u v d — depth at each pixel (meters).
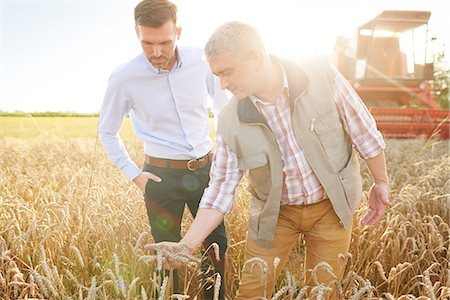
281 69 1.99
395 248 2.84
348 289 2.33
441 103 15.16
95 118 18.05
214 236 2.78
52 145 8.40
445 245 3.20
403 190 3.95
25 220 3.12
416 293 2.73
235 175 2.20
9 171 5.76
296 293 2.65
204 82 2.76
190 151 2.76
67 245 2.73
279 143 2.10
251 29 1.84
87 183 4.52
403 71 13.48
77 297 2.21
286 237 2.27
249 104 2.06
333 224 2.20
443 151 7.21
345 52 14.68
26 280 2.40
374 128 2.14
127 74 2.65
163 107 2.69
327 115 2.02
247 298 2.28
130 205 3.46
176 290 2.62
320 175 2.05
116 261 1.83
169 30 2.38
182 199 2.84
